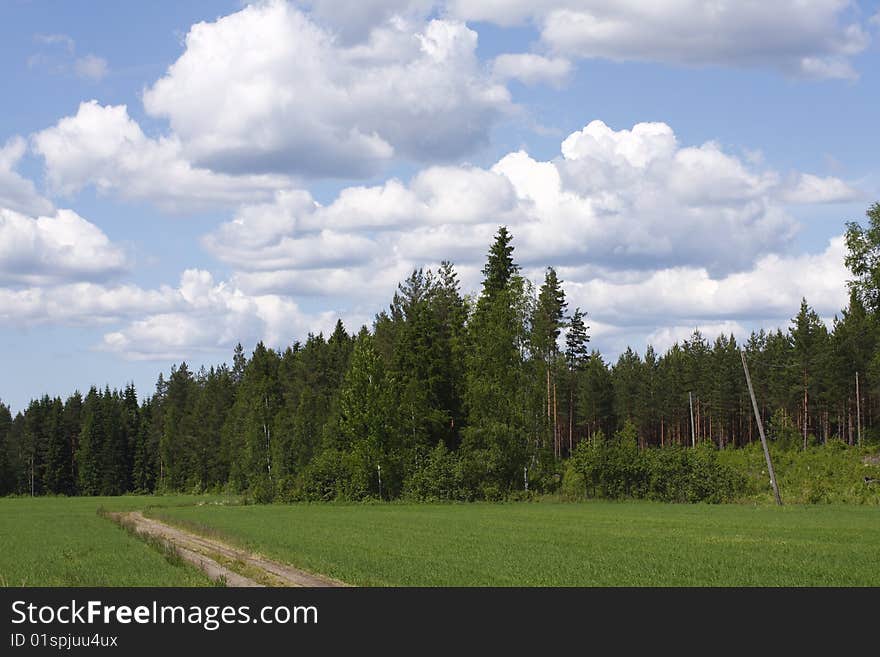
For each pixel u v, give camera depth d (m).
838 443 100.25
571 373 133.50
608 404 137.00
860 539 42.12
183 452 171.88
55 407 181.88
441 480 91.06
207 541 47.69
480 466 90.19
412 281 126.44
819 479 85.31
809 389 116.56
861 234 57.12
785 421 119.50
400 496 95.75
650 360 166.62
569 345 130.75
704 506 74.75
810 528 48.44
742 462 100.31
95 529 60.66
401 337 107.94
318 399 134.62
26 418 190.38
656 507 74.19
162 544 42.88
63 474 178.75
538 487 92.31
